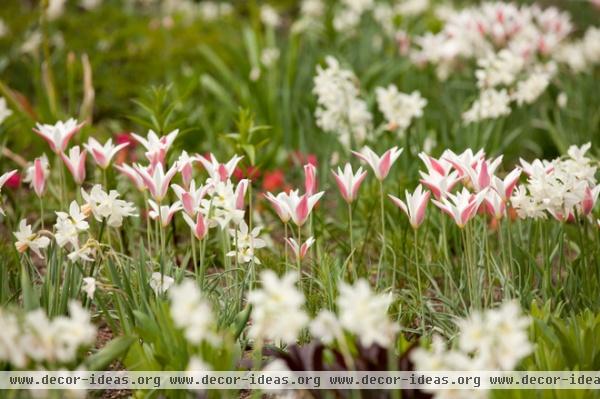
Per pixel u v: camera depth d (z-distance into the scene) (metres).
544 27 7.82
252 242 4.15
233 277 4.67
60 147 4.52
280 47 9.41
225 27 11.11
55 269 4.25
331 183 6.32
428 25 9.75
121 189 6.07
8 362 3.59
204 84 8.19
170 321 3.67
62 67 9.20
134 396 3.71
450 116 7.57
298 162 6.72
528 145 7.61
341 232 5.88
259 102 7.90
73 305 3.09
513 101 7.59
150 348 3.95
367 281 4.65
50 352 3.05
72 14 10.70
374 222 5.80
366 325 2.99
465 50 7.59
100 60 9.26
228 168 4.20
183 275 4.32
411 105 6.07
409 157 6.30
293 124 7.79
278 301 3.01
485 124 6.83
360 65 8.68
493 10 7.62
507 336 2.92
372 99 7.38
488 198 4.09
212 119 8.20
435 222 5.62
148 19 11.12
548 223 4.98
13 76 9.20
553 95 7.99
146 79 9.28
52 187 6.19
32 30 9.92
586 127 7.32
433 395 3.34
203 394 3.46
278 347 4.15
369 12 9.94
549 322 3.93
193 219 4.13
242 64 8.62
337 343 3.78
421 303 4.10
